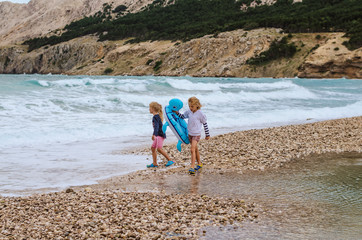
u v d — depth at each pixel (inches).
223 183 287.6
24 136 468.1
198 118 339.0
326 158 376.5
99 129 545.3
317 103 1010.1
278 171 324.5
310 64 4042.8
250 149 426.6
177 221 196.9
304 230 184.7
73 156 396.5
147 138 516.4
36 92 834.2
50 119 586.9
